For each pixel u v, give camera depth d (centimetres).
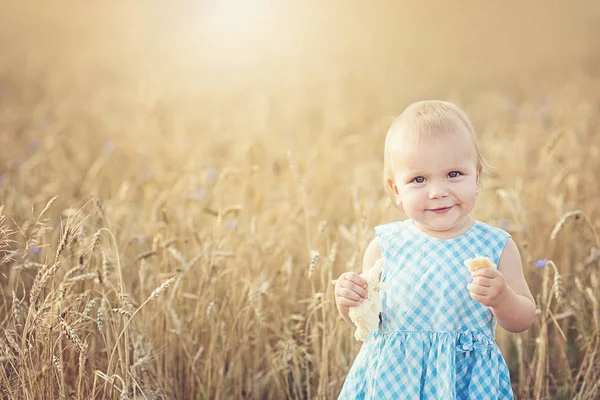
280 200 509
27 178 583
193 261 370
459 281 267
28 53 1652
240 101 1134
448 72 1484
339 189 603
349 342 383
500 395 266
